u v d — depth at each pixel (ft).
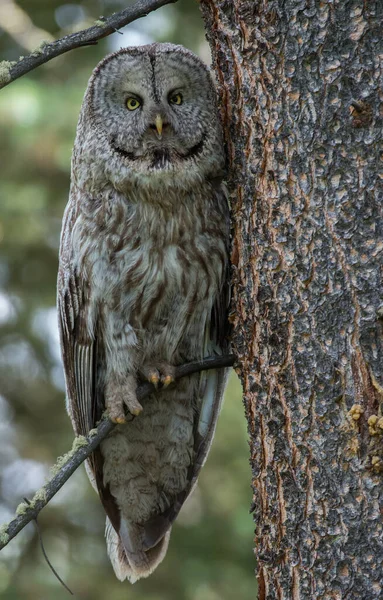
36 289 63.46
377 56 22.50
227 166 27.58
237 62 25.12
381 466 21.75
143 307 30.12
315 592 22.35
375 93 22.44
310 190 23.04
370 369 21.99
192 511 58.39
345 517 22.08
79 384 31.91
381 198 22.31
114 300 30.09
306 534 22.67
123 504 34.04
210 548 57.98
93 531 63.36
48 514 63.36
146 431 32.81
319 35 22.98
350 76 22.65
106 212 29.81
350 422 22.15
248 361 24.84
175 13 62.34
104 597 57.77
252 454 24.62
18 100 55.47
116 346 30.42
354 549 21.91
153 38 62.08
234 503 56.59
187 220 29.45
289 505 23.07
